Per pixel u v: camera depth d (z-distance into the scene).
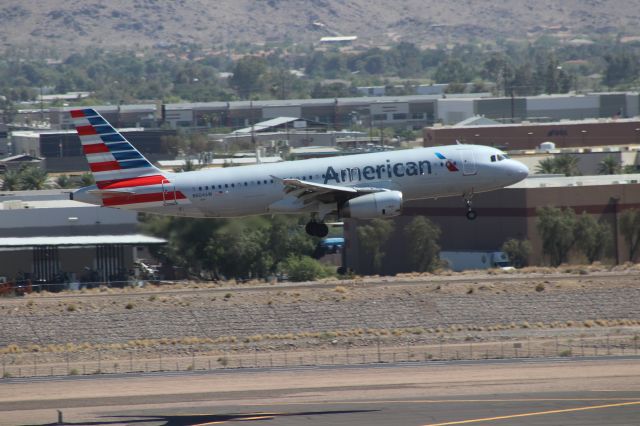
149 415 193.88
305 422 184.25
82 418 193.00
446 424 181.12
